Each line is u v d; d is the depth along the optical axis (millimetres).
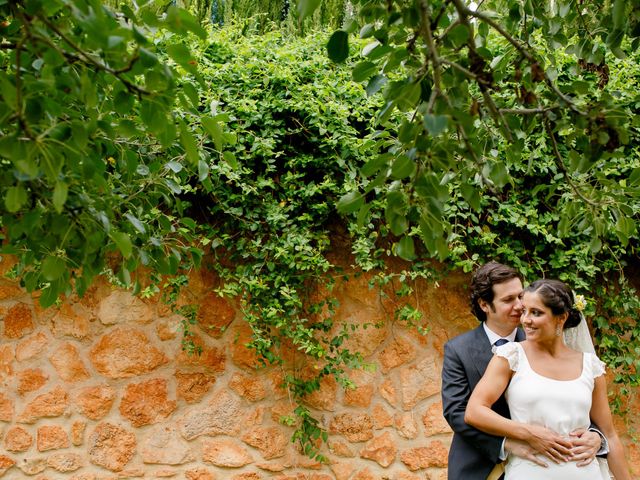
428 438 3525
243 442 3424
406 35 1537
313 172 3508
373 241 3498
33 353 3402
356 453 3469
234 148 3299
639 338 3541
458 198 3365
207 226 3338
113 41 1065
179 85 3189
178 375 3455
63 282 1641
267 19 4719
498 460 2271
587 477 2170
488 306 2480
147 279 3479
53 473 3324
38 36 1128
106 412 3395
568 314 2363
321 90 3398
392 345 3564
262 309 3330
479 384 2311
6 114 1198
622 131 1333
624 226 1734
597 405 2361
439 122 1100
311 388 3381
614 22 1498
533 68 1322
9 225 1535
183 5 4641
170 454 3385
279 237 3379
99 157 1553
